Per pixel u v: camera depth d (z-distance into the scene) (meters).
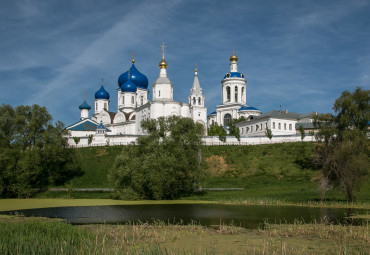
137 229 32.03
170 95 123.81
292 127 132.62
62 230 27.67
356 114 59.53
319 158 56.66
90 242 25.45
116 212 45.16
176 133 65.19
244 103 172.12
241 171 85.69
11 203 56.78
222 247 26.20
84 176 86.69
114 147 106.00
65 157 83.12
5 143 73.81
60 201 59.69
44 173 79.50
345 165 51.81
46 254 23.28
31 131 78.00
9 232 26.77
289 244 27.02
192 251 25.06
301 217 40.16
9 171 69.50
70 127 141.75
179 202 57.06
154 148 62.72
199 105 145.50
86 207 50.66
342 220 37.91
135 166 61.47
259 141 108.56
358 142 53.09
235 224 35.88
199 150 67.50
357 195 59.56
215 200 59.47
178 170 61.38
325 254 24.27
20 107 79.94
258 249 25.56
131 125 139.75
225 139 109.81
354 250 25.22
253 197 60.84
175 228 33.66
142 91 149.88
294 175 79.31
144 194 62.44
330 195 60.66
